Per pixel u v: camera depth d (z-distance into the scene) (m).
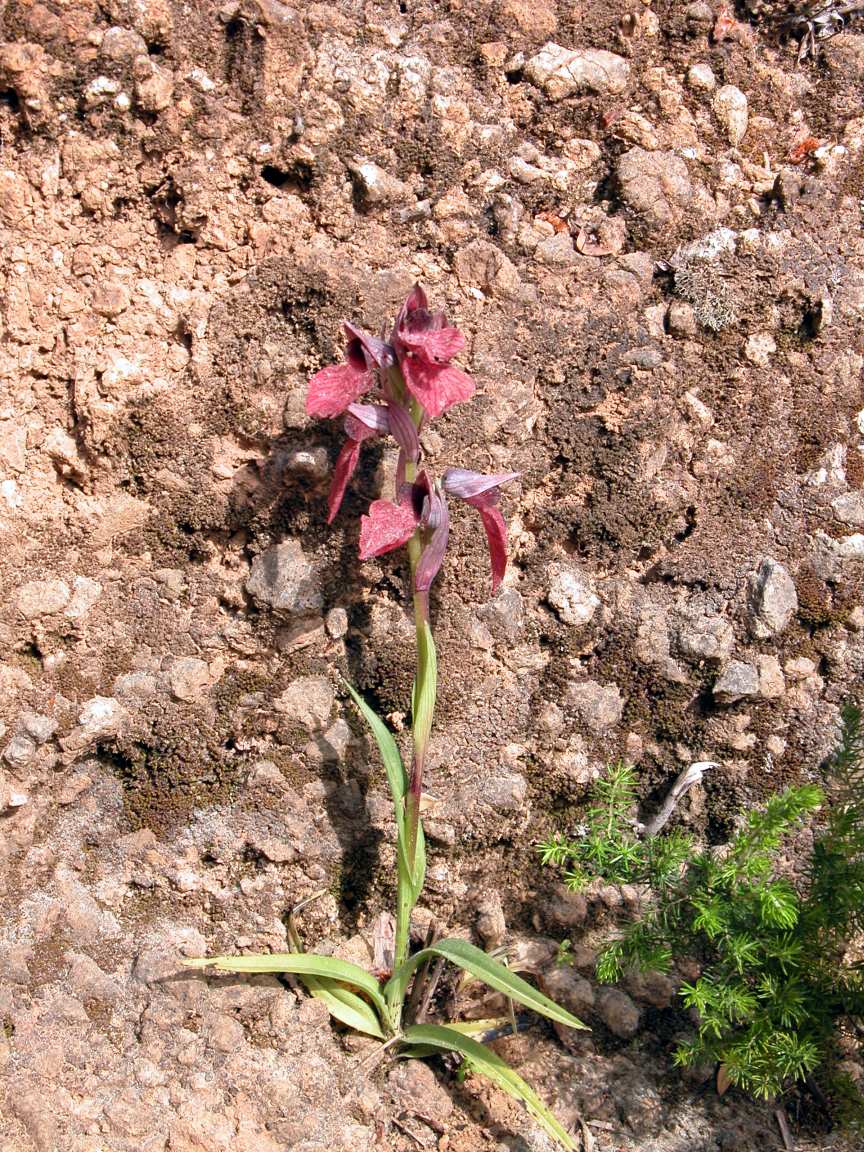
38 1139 0.45
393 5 0.53
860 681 0.57
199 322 0.50
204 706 0.51
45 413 0.50
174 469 0.50
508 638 0.54
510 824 0.54
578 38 0.55
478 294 0.53
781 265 0.56
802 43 0.58
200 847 0.51
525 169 0.54
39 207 0.49
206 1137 0.46
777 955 0.47
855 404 0.57
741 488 0.56
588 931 0.54
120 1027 0.48
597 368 0.54
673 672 0.55
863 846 0.49
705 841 0.56
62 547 0.50
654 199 0.55
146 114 0.50
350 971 0.48
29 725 0.49
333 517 0.50
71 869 0.50
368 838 0.52
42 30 0.48
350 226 0.52
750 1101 0.51
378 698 0.53
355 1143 0.47
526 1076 0.51
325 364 0.51
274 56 0.51
